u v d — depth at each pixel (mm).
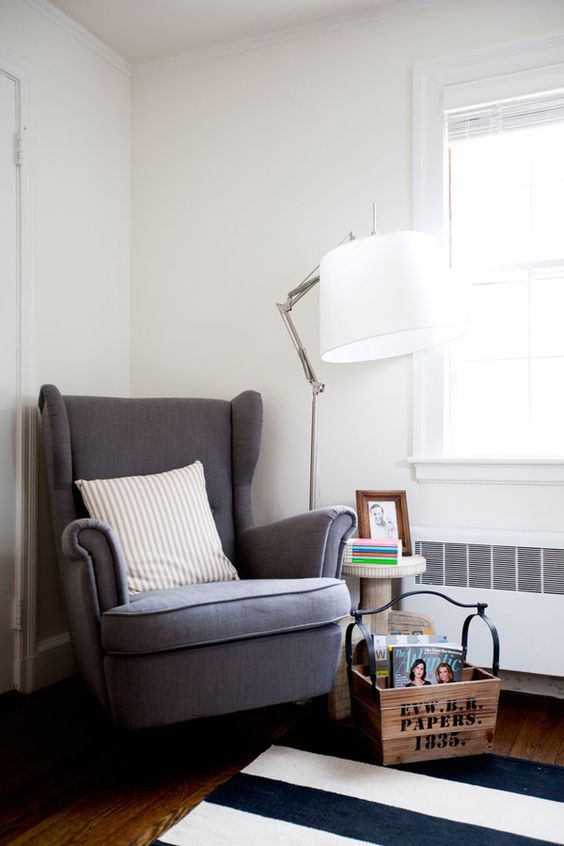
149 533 2217
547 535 2383
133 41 2938
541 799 1706
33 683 2535
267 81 2908
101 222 2969
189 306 3025
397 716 1865
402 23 2684
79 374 2830
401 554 2436
